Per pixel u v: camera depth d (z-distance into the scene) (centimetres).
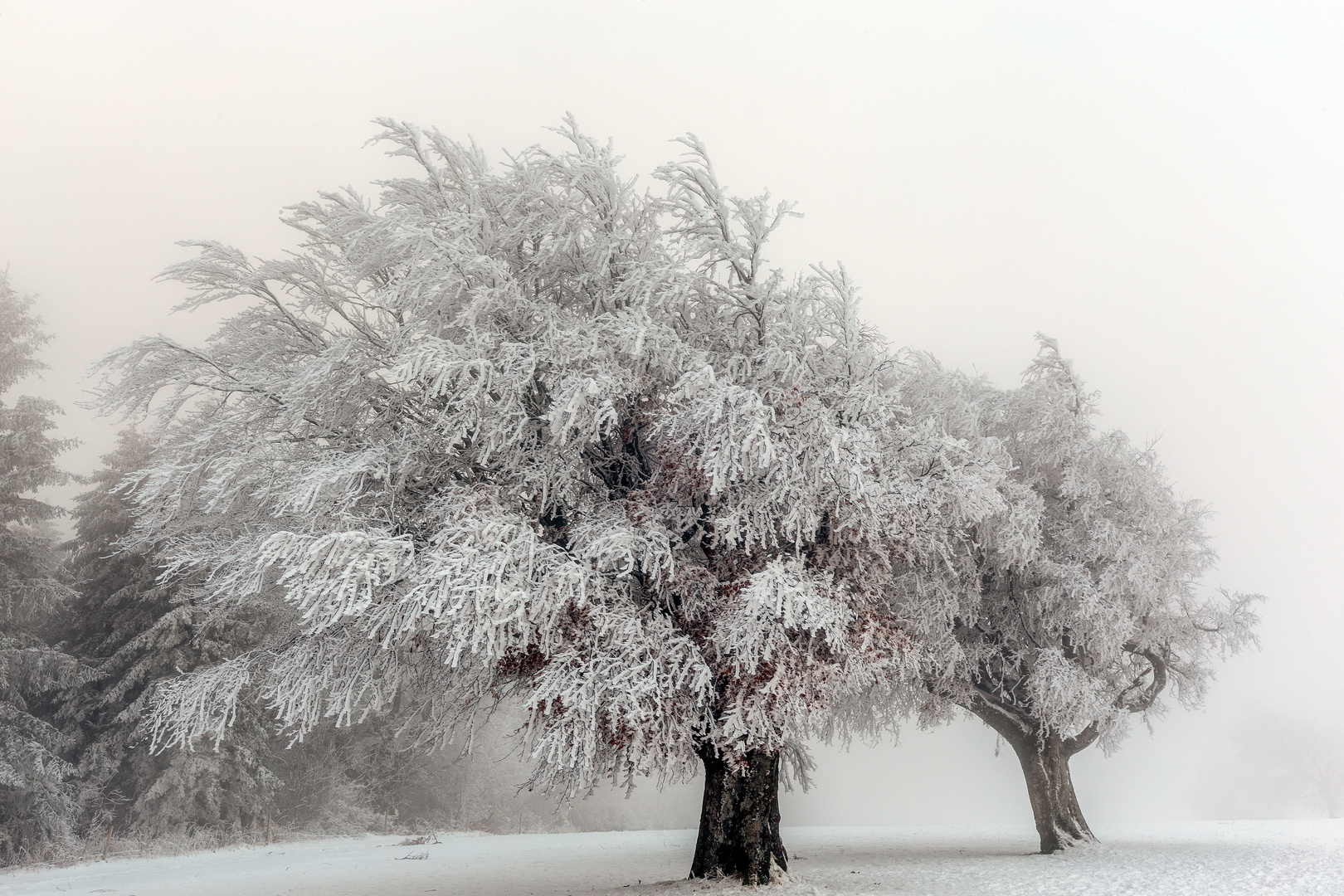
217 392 1305
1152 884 1313
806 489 1170
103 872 1969
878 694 1984
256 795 2816
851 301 1345
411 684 1459
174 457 1261
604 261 1270
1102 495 1838
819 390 1256
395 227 1187
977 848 2250
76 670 2598
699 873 1321
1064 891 1261
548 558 1092
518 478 1217
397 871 1877
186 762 2594
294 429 1291
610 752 1226
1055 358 1948
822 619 1086
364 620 1157
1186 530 1855
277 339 1369
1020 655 1791
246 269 1333
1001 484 1634
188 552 1255
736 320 1351
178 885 1638
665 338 1182
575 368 1166
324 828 3139
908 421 1466
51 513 2647
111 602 2822
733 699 1163
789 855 2098
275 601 1395
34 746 2270
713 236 1358
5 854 2166
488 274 1188
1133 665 1966
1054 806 1873
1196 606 1881
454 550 1027
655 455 1330
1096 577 1753
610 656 1080
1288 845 1977
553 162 1305
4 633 2506
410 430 1238
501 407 1152
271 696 1250
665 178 1332
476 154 1360
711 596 1194
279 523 1259
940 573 1619
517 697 1431
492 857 2253
